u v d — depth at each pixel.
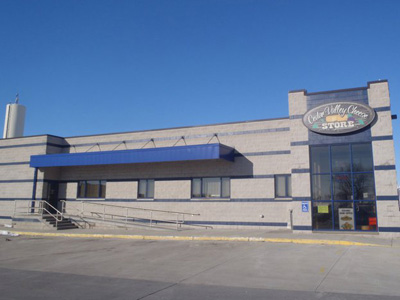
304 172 18.16
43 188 26.38
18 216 25.23
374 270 10.07
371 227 16.83
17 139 28.14
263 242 15.98
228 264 11.27
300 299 7.33
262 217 21.05
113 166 25.78
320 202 17.81
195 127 23.52
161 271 10.47
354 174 17.41
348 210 17.31
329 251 13.30
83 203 26.03
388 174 16.69
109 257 13.26
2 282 9.23
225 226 21.81
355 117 17.45
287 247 14.48
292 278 9.23
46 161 25.84
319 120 18.08
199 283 8.88
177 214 23.16
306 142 18.34
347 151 17.66
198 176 23.03
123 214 24.89
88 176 26.53
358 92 17.75
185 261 12.05
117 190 25.36
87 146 26.84
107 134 26.19
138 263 11.88
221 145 20.86
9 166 28.06
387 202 16.53
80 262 12.28
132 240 18.47
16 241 18.81
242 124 22.33
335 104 17.88
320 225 17.69
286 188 20.86
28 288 8.55
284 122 21.38
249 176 21.69
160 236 18.56
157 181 24.19
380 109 17.22
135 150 23.27
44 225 24.19
